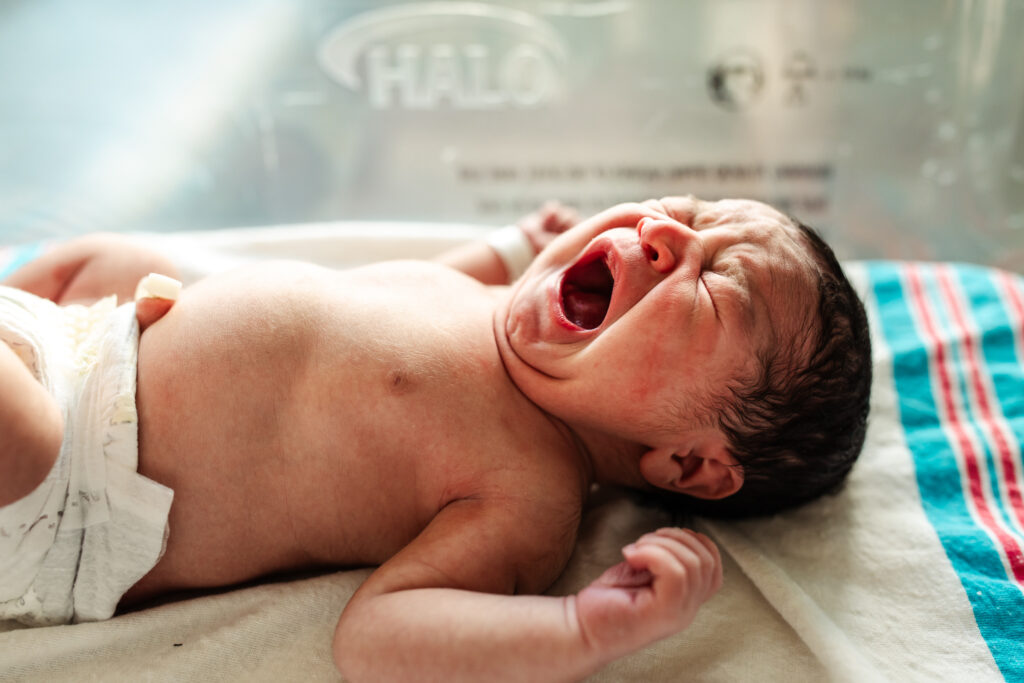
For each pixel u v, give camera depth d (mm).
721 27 1542
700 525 948
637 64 1573
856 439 882
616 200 1685
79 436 749
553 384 812
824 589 868
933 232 1671
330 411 793
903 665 797
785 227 827
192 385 777
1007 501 967
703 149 1639
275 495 792
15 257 1205
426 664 679
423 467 800
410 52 1560
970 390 1109
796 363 787
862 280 1304
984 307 1237
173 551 787
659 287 770
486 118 1618
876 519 933
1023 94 1541
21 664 755
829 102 1590
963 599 837
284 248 1284
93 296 972
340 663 704
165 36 1587
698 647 805
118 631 774
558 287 818
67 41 1585
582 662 679
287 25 1555
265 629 790
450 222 1710
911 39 1528
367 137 1645
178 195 1699
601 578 723
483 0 1531
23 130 1643
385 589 726
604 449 910
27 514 717
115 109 1640
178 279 1004
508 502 787
